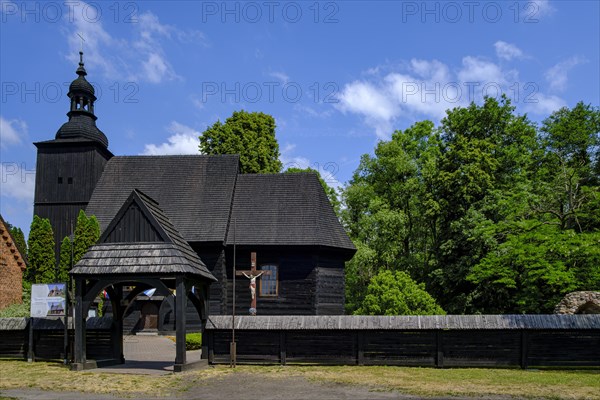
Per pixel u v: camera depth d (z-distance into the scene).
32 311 19.91
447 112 46.31
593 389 14.02
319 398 13.02
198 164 36.88
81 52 40.28
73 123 38.28
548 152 47.84
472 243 36.06
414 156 54.12
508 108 43.91
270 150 52.75
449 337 18.67
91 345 20.45
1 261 29.83
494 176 40.69
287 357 19.33
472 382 15.20
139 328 36.84
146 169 37.12
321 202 34.91
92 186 36.88
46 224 34.53
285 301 31.88
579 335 18.16
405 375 16.64
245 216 34.06
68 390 14.27
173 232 19.48
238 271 31.97
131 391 14.12
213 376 16.59
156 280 17.94
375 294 31.53
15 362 20.31
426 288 39.81
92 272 18.02
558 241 27.59
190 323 32.47
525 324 18.19
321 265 32.62
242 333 19.61
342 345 19.20
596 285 27.91
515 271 30.69
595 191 30.72
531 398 12.86
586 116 48.44
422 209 44.81
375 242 46.75
